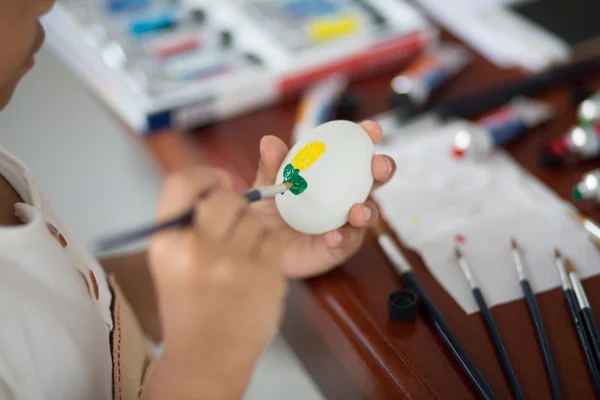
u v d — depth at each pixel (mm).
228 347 463
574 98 737
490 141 694
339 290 599
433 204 655
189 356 464
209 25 843
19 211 514
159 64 792
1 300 496
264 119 760
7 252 496
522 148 702
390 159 574
